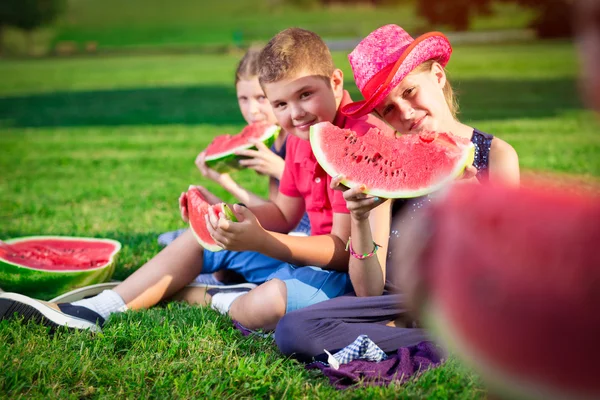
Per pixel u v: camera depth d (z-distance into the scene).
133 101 18.55
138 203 7.00
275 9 76.25
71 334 3.32
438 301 1.25
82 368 2.92
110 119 15.17
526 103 15.01
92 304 3.62
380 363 2.94
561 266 1.07
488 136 3.36
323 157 2.98
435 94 3.30
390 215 3.35
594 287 1.06
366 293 3.22
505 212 1.11
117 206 6.89
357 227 3.07
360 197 2.89
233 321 3.56
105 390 2.80
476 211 1.13
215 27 61.31
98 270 4.10
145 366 2.95
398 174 2.86
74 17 74.44
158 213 6.50
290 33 3.63
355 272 3.19
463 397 2.52
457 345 1.23
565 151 9.27
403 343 3.10
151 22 71.19
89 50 45.75
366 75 3.39
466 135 3.34
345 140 3.00
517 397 1.20
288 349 3.12
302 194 3.85
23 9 54.97
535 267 1.09
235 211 3.28
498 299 1.12
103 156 10.44
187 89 20.98
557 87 17.72
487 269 1.12
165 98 18.92
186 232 3.89
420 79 3.27
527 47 31.22
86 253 4.45
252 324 3.46
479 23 52.62
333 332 3.08
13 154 10.81
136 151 10.84
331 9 75.25
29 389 2.76
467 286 1.15
